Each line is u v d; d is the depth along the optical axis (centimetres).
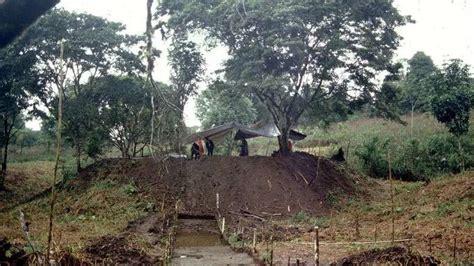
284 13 2323
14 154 4731
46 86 2741
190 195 2288
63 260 1045
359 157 3559
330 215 2133
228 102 2823
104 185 2414
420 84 4006
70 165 3609
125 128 2873
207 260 1398
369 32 2498
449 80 3173
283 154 2709
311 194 2403
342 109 2834
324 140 4575
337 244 1479
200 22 2514
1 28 830
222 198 2280
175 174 2395
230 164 2505
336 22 2475
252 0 2350
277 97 2858
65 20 2636
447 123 3142
